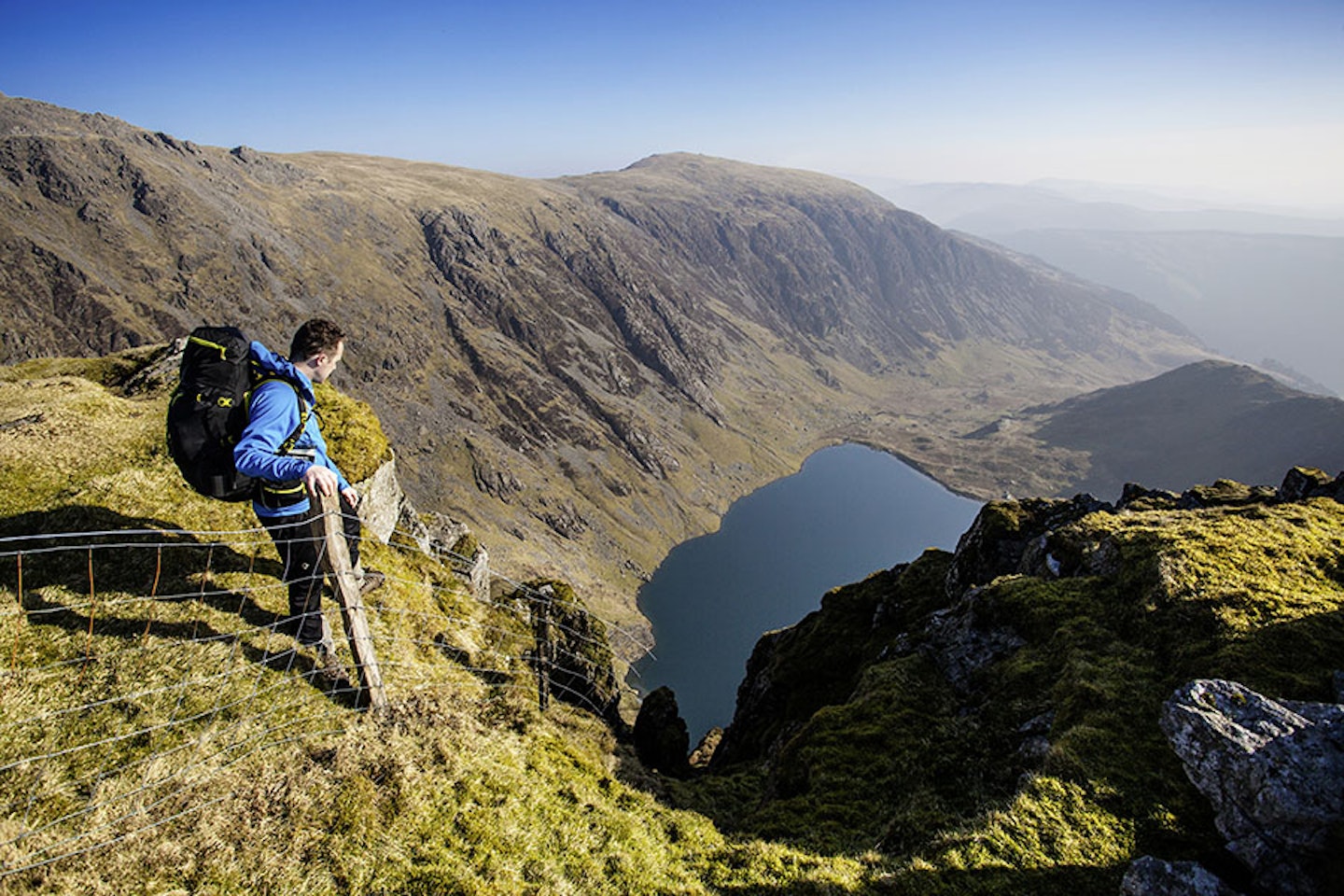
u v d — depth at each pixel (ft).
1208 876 29.91
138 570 37.81
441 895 25.73
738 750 95.91
